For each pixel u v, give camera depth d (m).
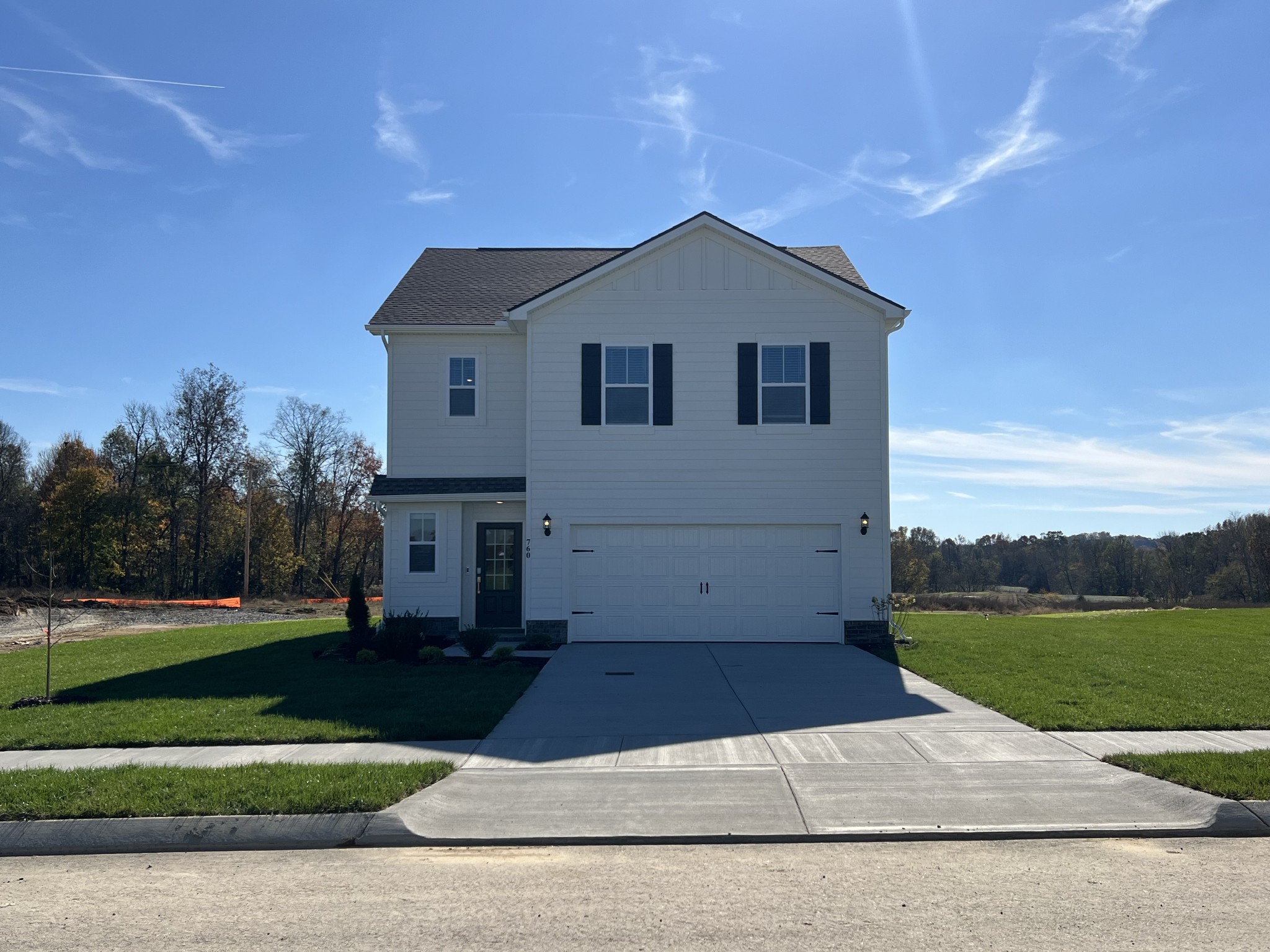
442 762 8.85
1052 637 19.30
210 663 16.53
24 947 5.16
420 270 23.31
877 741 9.85
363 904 5.80
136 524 54.75
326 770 8.52
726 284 19.12
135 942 5.21
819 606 18.86
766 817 7.48
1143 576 73.06
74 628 28.16
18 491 61.12
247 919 5.55
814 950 4.98
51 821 7.29
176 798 7.69
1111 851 6.75
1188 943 5.04
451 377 20.55
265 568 57.47
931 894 5.85
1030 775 8.48
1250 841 6.96
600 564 19.00
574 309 19.17
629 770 8.84
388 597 19.72
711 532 19.00
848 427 18.97
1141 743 9.59
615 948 5.02
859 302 19.06
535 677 14.48
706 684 13.80
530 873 6.37
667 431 19.03
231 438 57.38
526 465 19.55
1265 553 61.69
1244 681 13.22
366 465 63.12
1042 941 5.07
